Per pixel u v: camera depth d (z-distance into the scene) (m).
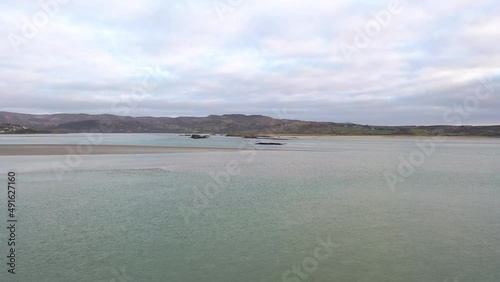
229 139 162.38
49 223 19.61
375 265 14.07
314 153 81.69
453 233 18.53
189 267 13.74
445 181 38.41
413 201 26.98
